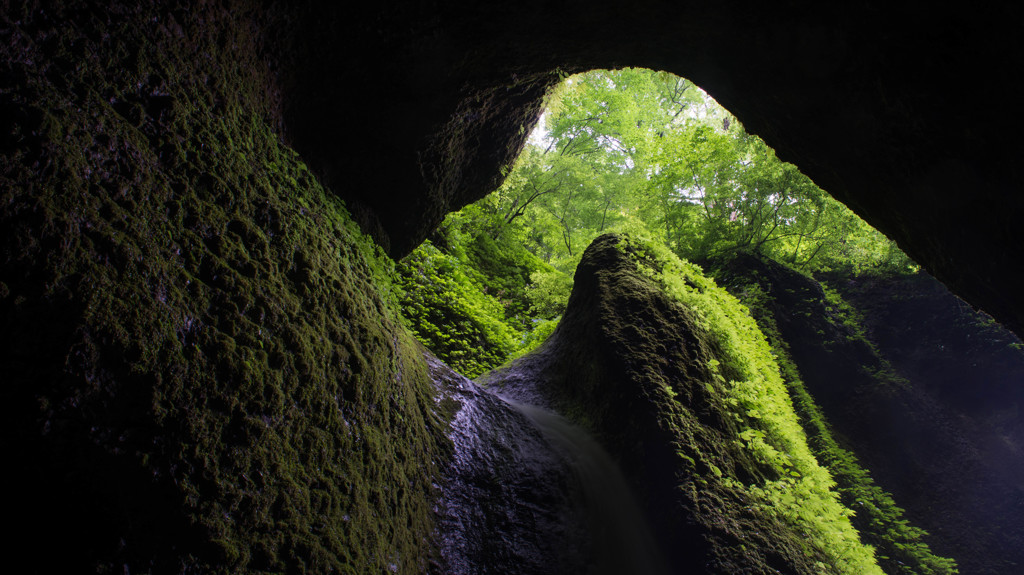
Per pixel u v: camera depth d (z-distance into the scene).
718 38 4.21
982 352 10.11
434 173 5.61
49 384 1.67
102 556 1.65
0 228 1.69
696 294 7.16
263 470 2.23
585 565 4.22
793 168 10.32
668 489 4.91
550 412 6.40
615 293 6.87
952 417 9.48
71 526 1.63
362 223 5.34
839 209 10.66
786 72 4.04
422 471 3.84
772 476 5.66
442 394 4.98
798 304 10.77
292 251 3.01
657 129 17.50
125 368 1.86
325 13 3.87
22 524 1.57
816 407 9.26
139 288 2.03
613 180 15.72
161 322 2.05
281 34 3.74
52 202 1.84
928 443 9.05
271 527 2.18
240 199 2.82
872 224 4.76
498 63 4.82
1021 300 3.78
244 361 2.32
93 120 2.14
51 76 2.08
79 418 1.71
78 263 1.86
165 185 2.40
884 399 9.55
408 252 6.45
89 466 1.69
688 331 6.51
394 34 4.21
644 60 4.94
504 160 6.48
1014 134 3.04
